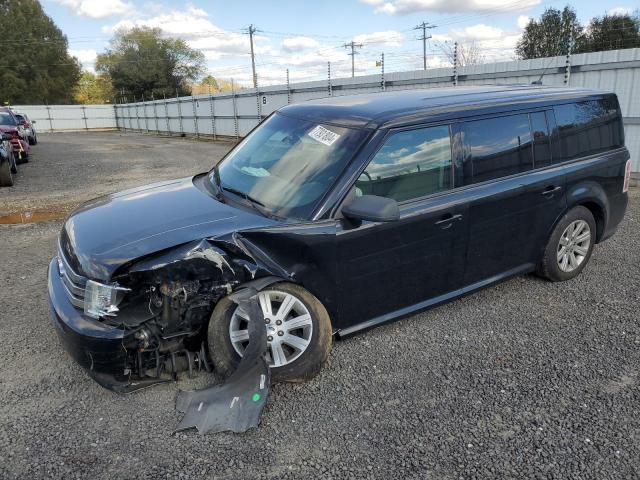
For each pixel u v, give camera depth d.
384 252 3.43
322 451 2.66
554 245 4.54
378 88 15.39
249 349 2.92
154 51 66.81
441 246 3.70
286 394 3.15
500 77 11.38
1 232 7.16
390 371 3.39
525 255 4.38
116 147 23.50
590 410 2.95
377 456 2.62
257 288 3.02
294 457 2.62
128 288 2.93
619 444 2.67
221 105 26.67
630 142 9.34
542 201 4.27
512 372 3.36
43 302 4.61
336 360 3.53
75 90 73.06
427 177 3.60
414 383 3.25
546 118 4.32
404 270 3.58
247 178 3.71
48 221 7.87
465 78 12.30
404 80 14.27
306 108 4.11
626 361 3.47
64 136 38.25
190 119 31.22
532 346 3.69
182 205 3.48
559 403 3.03
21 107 49.50
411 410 2.98
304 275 3.17
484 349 3.66
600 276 4.98
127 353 2.99
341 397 3.12
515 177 4.07
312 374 3.21
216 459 2.60
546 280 4.86
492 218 3.94
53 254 6.09
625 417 2.88
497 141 3.97
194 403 2.95
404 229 3.47
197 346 3.32
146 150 21.41
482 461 2.57
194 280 3.07
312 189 3.31
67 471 2.52
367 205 3.07
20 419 2.93
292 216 3.22
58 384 3.29
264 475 2.50
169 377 3.24
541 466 2.52
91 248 3.01
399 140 3.48
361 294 3.44
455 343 3.75
